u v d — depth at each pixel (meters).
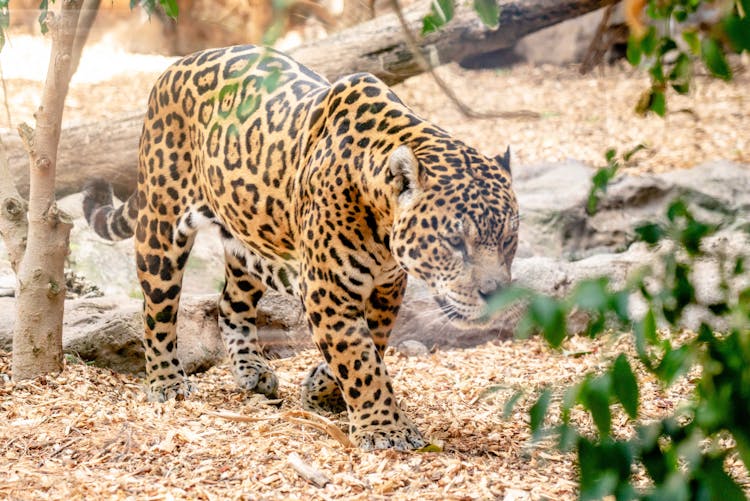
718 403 3.83
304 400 10.69
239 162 9.98
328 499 7.87
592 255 17.78
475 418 10.27
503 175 8.77
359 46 17.11
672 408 10.37
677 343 11.77
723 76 4.54
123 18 29.83
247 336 11.73
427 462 8.73
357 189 8.85
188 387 11.27
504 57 30.62
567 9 16.41
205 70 10.54
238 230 10.41
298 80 10.14
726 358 3.86
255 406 10.90
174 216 10.88
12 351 11.52
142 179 11.05
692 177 18.47
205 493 7.82
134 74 28.30
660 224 4.52
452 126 25.06
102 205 12.68
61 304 11.04
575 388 4.06
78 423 9.56
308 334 13.90
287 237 9.97
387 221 8.74
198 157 10.52
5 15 10.64
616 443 4.08
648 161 21.86
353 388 9.18
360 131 9.06
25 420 9.73
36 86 27.00
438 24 5.21
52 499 7.69
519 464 8.80
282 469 8.41
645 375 11.29
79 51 10.73
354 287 9.11
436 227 8.24
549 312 3.59
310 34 22.70
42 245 10.77
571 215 17.86
